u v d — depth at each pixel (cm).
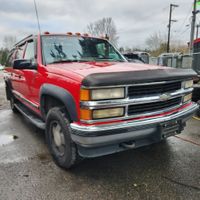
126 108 245
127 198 240
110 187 261
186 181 271
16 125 509
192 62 1098
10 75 580
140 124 251
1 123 526
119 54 432
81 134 237
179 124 293
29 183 269
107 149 261
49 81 305
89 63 330
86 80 229
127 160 327
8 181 273
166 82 268
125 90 241
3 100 851
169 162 319
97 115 234
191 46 1600
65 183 269
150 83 253
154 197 241
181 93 297
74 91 247
